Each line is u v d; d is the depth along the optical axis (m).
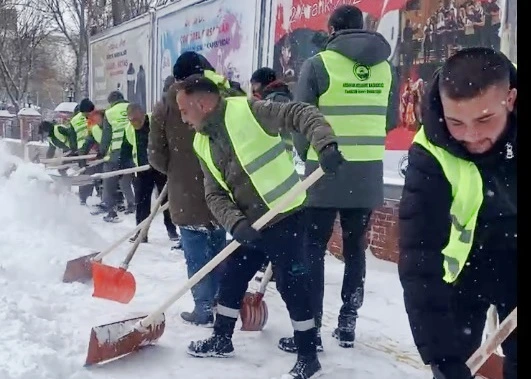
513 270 2.38
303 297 3.55
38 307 4.51
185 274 6.02
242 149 3.40
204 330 4.45
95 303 4.93
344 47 4.03
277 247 3.48
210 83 3.42
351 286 4.15
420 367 3.87
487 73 2.07
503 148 2.21
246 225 3.36
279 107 3.35
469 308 2.52
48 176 8.64
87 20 27.62
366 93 4.07
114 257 6.76
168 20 11.38
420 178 2.29
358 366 3.86
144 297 5.22
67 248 6.52
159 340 4.21
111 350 3.79
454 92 2.09
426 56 5.64
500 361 3.40
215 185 3.56
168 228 7.91
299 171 6.99
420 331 2.29
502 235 2.33
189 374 3.70
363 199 4.04
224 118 3.42
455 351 2.28
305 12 7.23
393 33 6.02
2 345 3.59
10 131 25.41
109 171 9.45
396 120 5.94
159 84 11.87
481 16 5.08
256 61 8.24
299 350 3.60
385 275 6.02
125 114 9.28
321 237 4.03
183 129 4.46
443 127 2.22
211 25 9.70
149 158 4.62
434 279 2.29
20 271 5.54
